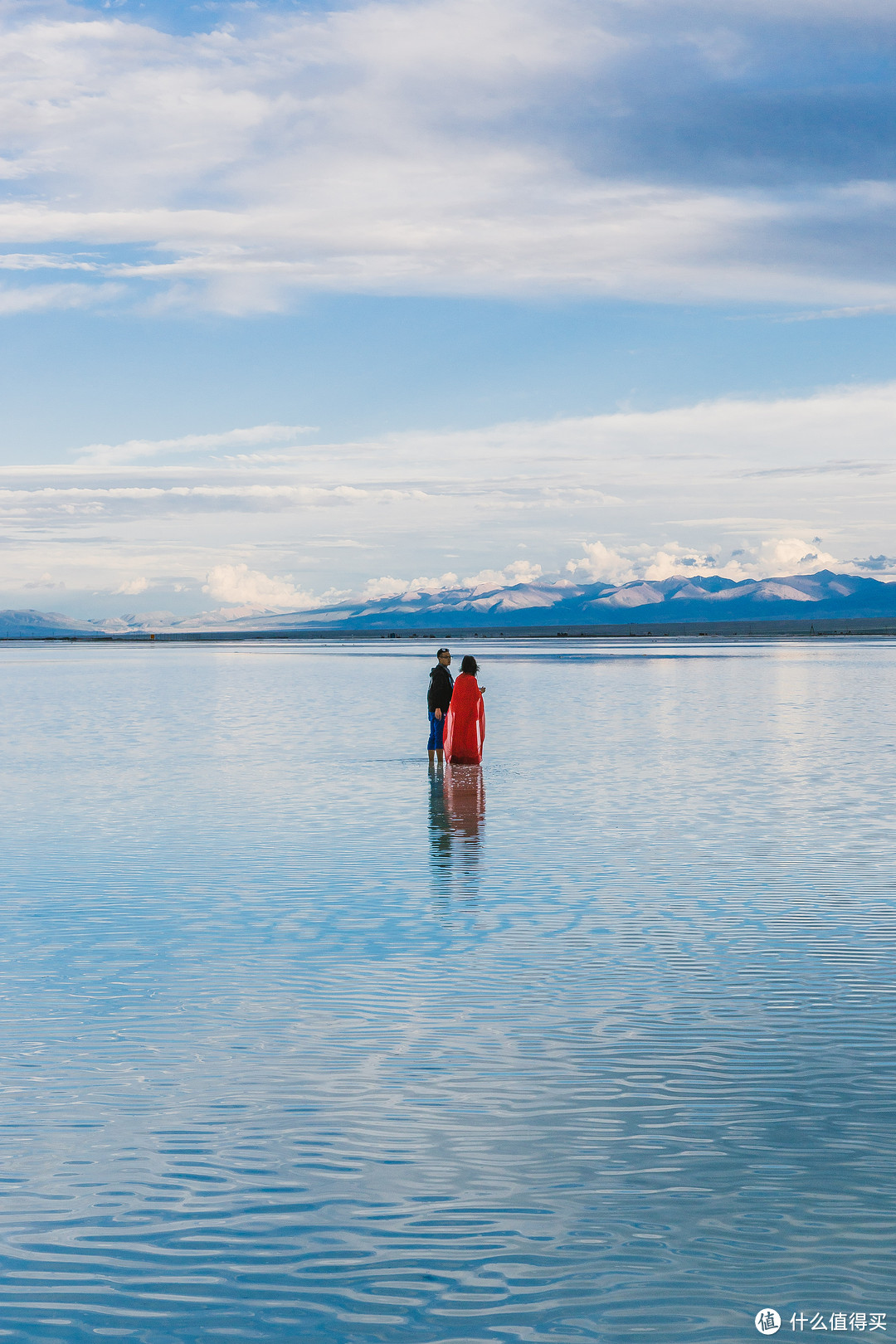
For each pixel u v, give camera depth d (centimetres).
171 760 2625
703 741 2916
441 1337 490
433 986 948
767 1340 486
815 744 2828
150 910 1209
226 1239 565
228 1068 773
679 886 1305
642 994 922
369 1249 555
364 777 2297
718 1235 561
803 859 1453
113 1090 737
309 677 6650
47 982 963
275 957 1034
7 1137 671
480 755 2442
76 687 5906
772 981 952
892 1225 569
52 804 1962
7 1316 509
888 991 926
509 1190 607
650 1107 705
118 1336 495
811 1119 686
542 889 1298
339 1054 797
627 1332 492
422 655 10969
